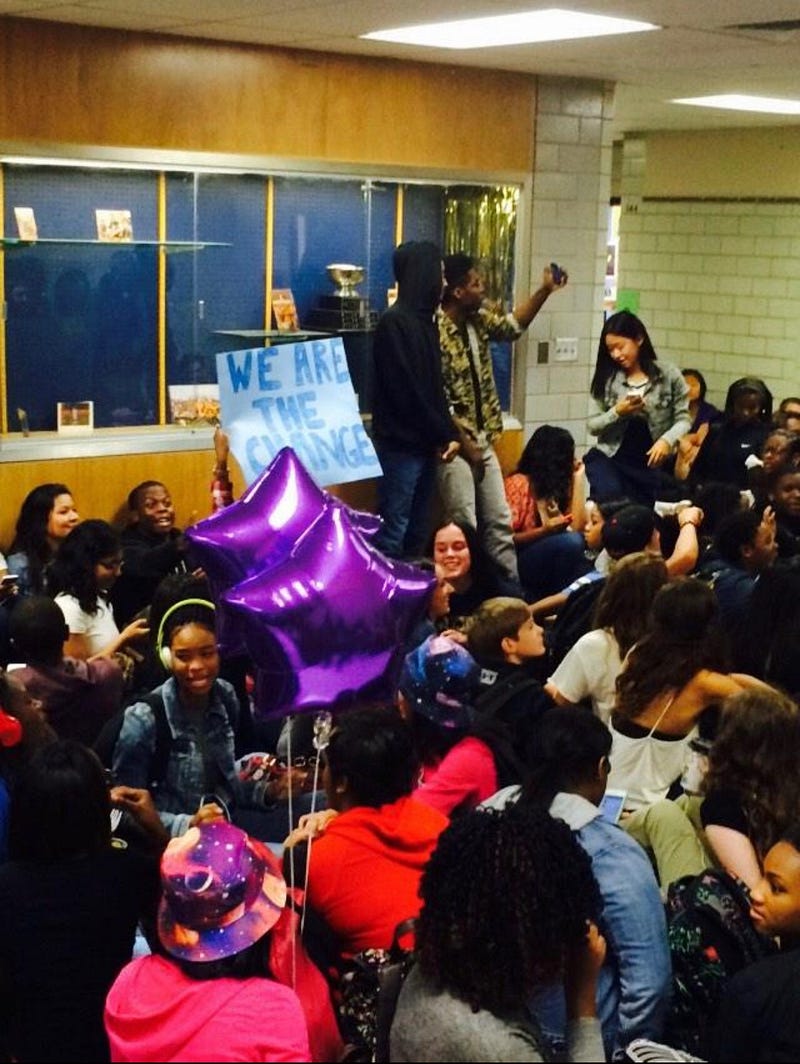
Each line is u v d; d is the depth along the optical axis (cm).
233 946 230
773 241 1017
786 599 416
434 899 210
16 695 326
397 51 632
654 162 1084
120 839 312
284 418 493
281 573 281
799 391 1017
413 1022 206
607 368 687
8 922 254
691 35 572
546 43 600
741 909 280
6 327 577
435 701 329
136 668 438
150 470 611
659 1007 266
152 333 616
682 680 363
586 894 212
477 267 717
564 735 287
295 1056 220
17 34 548
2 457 570
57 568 473
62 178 579
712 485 587
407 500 636
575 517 633
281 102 626
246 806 363
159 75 587
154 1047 222
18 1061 253
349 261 670
